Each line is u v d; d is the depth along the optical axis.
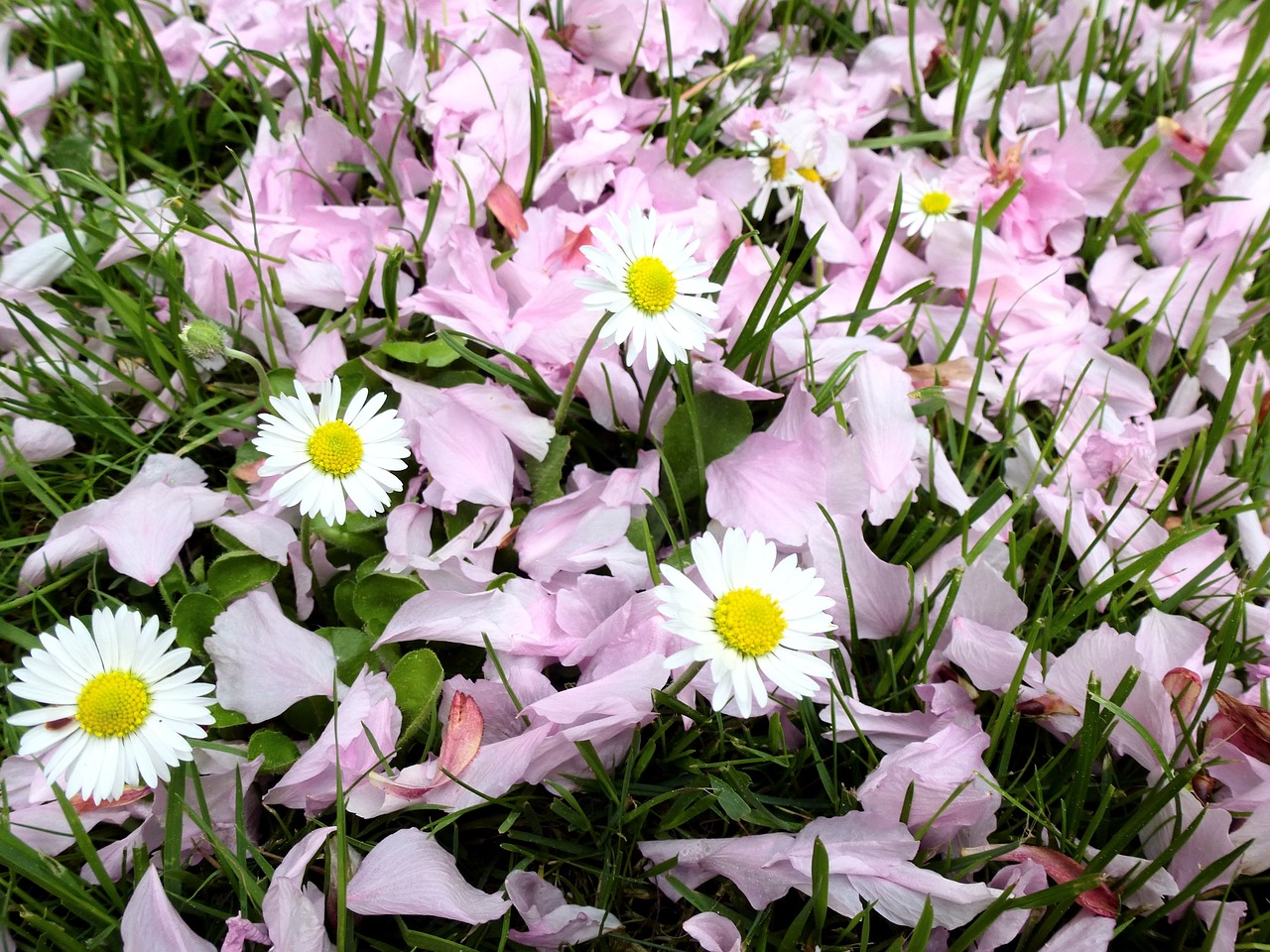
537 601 0.16
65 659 0.13
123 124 0.22
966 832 0.15
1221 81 0.25
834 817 0.14
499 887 0.15
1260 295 0.22
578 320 0.17
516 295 0.19
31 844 0.14
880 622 0.17
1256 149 0.24
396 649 0.15
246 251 0.18
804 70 0.25
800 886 0.14
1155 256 0.23
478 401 0.17
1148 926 0.15
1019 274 0.20
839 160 0.22
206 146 0.23
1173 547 0.17
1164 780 0.15
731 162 0.21
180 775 0.14
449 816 0.14
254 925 0.13
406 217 0.20
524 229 0.19
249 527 0.16
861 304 0.19
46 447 0.18
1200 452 0.19
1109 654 0.15
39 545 0.18
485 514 0.16
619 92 0.22
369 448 0.14
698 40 0.23
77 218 0.21
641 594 0.15
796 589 0.13
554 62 0.22
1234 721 0.15
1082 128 0.22
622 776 0.15
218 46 0.22
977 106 0.24
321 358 0.18
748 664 0.13
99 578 0.17
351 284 0.19
